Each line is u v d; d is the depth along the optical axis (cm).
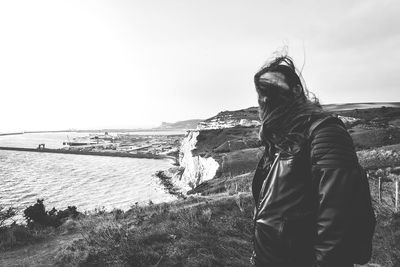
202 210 1252
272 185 182
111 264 777
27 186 6212
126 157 14900
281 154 184
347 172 153
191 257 799
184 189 6278
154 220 1177
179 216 1187
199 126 17475
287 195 174
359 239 149
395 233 1008
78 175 8212
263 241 180
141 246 860
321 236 152
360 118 9669
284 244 170
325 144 162
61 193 5409
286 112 183
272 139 189
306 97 193
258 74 198
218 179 4809
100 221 1346
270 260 176
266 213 180
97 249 855
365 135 6153
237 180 3788
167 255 809
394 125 7925
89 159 13500
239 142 7725
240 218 1145
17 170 9188
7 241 1142
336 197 150
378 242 960
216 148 7788
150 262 778
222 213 1254
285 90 187
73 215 1823
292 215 170
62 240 1164
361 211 150
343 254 147
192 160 7375
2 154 15062
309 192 169
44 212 1656
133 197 5056
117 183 6850
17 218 2927
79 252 862
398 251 848
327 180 155
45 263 872
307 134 172
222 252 832
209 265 756
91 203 4472
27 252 1038
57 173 8569
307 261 169
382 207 1341
